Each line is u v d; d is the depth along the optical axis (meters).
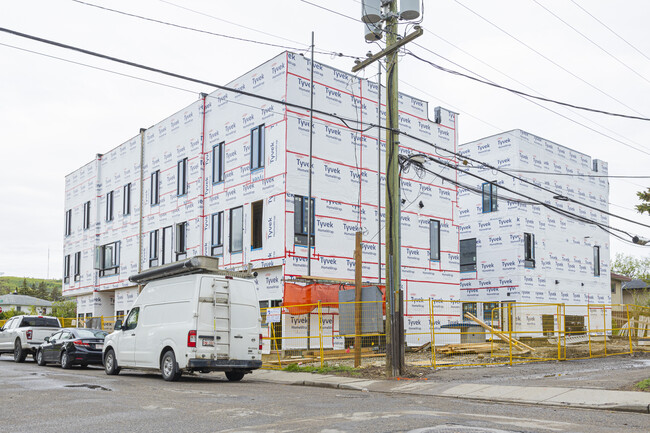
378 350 24.56
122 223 37.47
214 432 7.89
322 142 26.42
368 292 18.64
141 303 17.34
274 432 7.82
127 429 8.15
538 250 36.31
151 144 35.16
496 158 36.75
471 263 37.47
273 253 25.14
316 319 25.05
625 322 31.66
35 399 11.34
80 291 42.03
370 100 28.70
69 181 45.34
